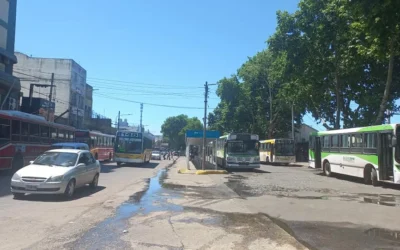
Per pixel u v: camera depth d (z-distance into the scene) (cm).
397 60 3005
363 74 3341
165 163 4434
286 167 3931
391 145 1827
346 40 3027
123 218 959
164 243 728
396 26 1236
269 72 5456
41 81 5681
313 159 2898
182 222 930
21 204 1137
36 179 1209
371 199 1449
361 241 775
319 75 3331
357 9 1200
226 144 3045
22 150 2105
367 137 2066
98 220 925
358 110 3572
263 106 5850
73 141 3133
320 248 714
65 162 1367
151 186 1755
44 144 2445
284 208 1193
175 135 12238
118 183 1864
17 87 3569
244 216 1033
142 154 3509
